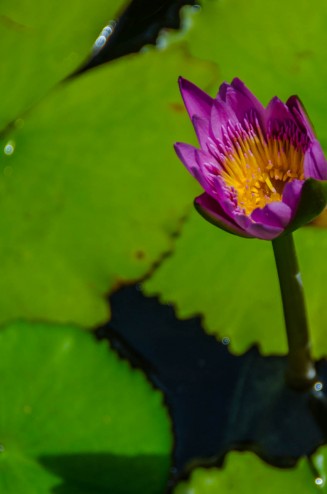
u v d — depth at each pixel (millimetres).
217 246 1441
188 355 1446
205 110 1276
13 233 1460
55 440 1375
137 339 1458
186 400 1422
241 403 1415
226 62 1486
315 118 1441
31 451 1372
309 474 1325
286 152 1279
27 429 1381
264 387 1420
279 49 1478
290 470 1330
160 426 1379
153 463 1362
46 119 1486
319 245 1417
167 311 1476
